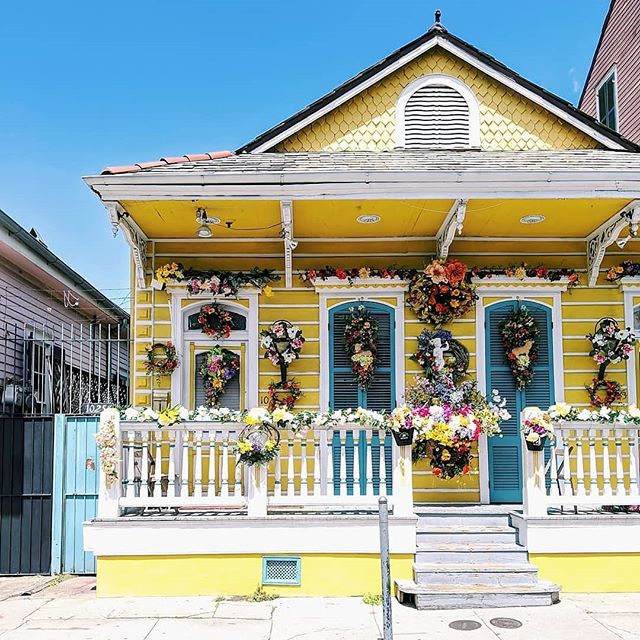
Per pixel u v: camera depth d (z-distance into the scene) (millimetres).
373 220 9383
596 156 9953
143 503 8047
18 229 10938
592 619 6961
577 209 8977
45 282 13500
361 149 10742
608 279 10086
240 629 6762
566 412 8156
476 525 8547
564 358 9984
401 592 7543
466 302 9750
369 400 9859
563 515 8070
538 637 6445
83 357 15922
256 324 9945
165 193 8375
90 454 9180
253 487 8039
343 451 8172
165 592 7859
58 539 9086
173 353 9703
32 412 11000
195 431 8281
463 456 8766
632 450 8273
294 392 9727
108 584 7867
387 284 9922
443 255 9805
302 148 10695
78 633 6664
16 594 8070
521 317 9859
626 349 9773
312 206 8789
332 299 10008
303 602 7660
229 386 9922
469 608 7324
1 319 11617
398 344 9906
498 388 9945
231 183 8367
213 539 7910
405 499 8008
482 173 8391
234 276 9883
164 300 9938
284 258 10086
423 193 8453
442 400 9344
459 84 10883
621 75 16453
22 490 9125
